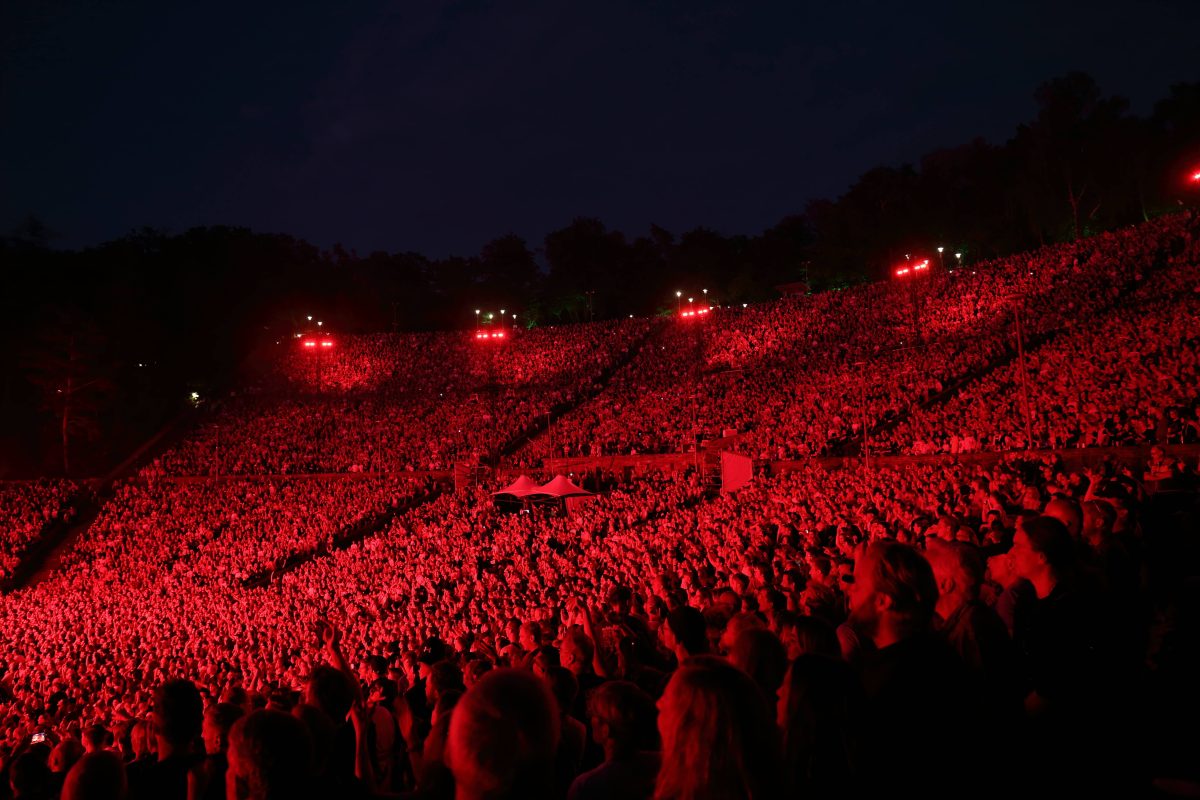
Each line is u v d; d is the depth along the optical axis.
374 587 36.59
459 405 69.88
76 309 75.88
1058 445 31.88
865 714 3.98
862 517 21.11
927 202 95.38
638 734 4.48
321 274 111.12
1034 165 83.56
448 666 7.31
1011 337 49.53
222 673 25.62
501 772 3.43
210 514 55.41
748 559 17.62
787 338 68.50
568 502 41.66
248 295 99.12
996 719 4.76
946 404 42.28
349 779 4.86
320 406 74.25
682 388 61.78
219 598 40.78
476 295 120.06
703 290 112.19
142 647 33.34
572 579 28.31
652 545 28.45
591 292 119.94
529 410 65.81
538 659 7.63
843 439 43.28
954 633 5.02
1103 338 42.09
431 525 45.34
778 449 43.19
